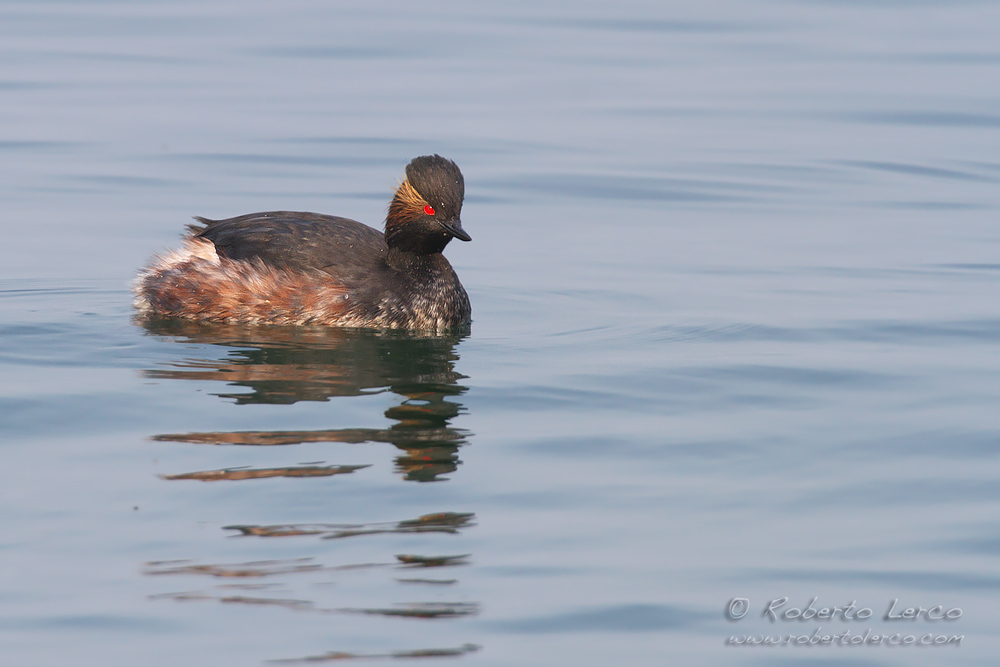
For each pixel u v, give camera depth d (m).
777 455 10.31
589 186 22.22
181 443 10.28
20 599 7.70
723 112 26.97
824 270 17.52
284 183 21.58
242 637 7.34
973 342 13.85
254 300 14.85
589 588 7.98
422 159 15.09
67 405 11.16
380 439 10.50
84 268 17.34
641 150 24.28
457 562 8.30
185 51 30.64
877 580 8.15
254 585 7.92
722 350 13.61
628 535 8.75
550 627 7.54
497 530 8.79
